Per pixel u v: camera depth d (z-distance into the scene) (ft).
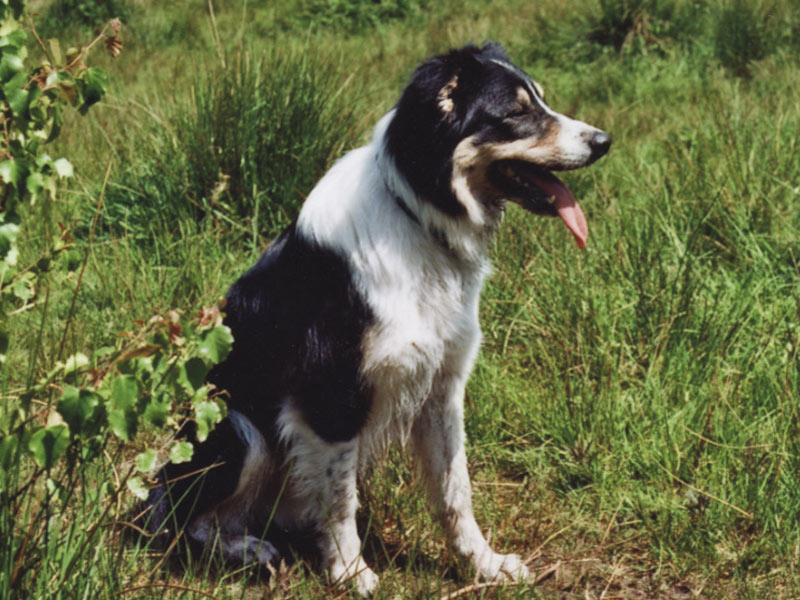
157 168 18.71
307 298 9.77
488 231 10.24
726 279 15.26
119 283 16.19
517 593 9.56
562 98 30.86
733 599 9.94
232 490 10.30
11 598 7.44
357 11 45.73
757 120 20.53
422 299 9.68
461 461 10.50
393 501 11.29
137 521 10.49
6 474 7.38
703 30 35.01
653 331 14.03
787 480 11.27
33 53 34.83
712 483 11.47
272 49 19.94
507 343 14.85
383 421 10.12
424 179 9.50
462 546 10.49
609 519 11.37
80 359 6.98
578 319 14.17
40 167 7.09
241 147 18.04
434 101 9.51
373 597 9.68
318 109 18.56
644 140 24.99
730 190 17.39
